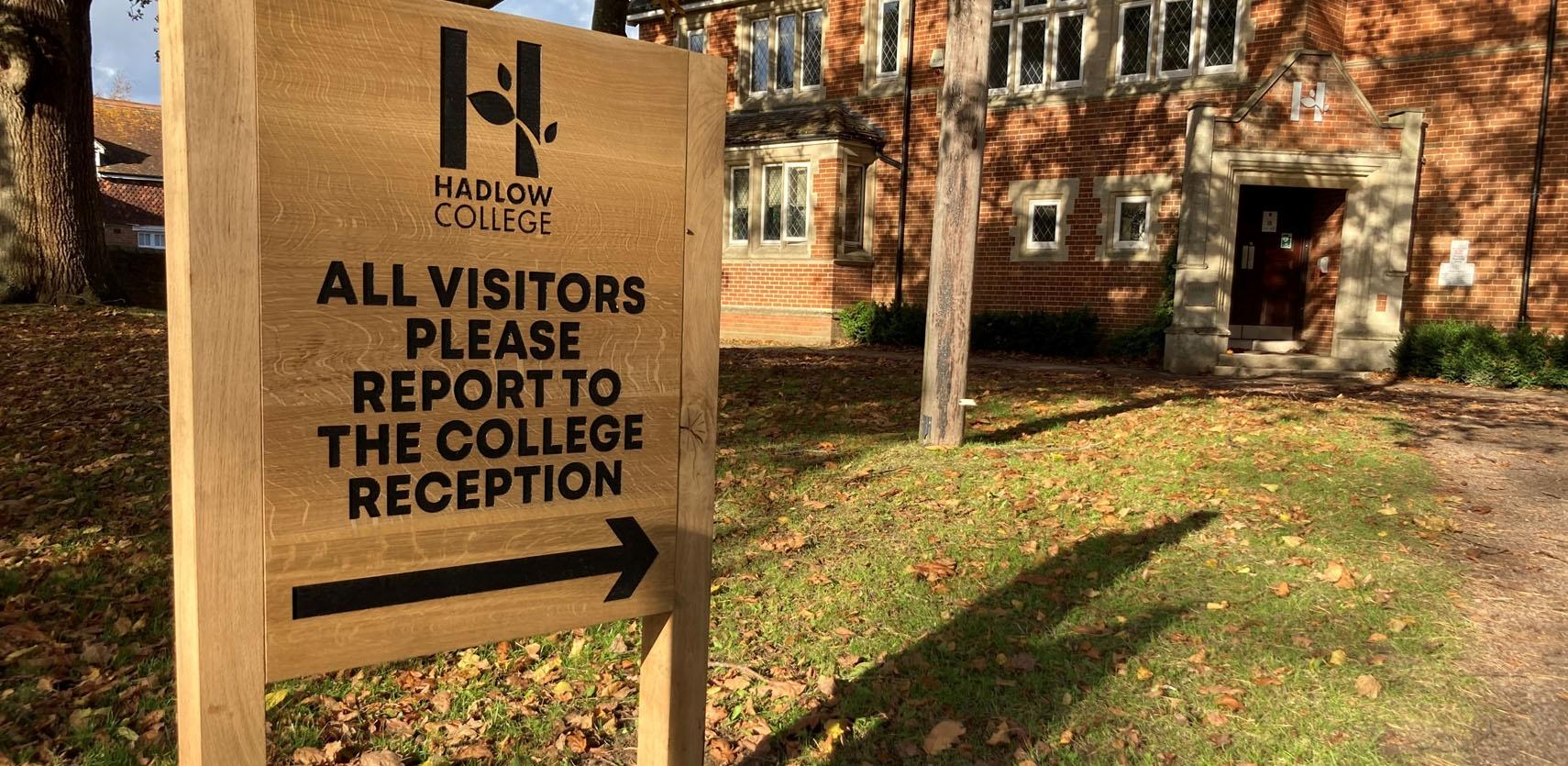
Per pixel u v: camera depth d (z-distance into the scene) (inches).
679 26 760.3
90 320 459.2
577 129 67.2
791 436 289.7
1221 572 171.6
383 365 61.4
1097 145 565.3
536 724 119.8
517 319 66.3
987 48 263.9
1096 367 510.9
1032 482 233.1
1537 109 452.1
